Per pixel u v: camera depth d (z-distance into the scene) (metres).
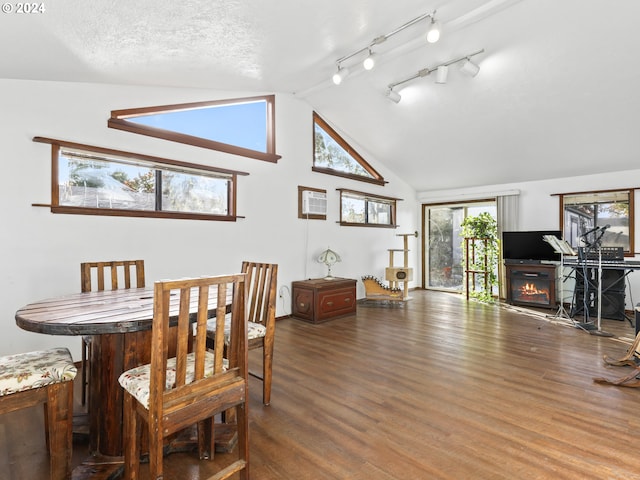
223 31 2.36
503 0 2.64
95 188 3.07
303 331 3.98
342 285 4.70
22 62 2.21
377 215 6.34
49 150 2.79
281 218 4.62
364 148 6.00
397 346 3.40
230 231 4.03
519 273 5.49
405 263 5.83
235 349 1.49
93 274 3.02
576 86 3.60
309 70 3.78
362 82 4.31
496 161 5.42
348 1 2.34
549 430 1.88
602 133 4.25
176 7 1.88
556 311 5.05
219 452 1.73
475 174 5.99
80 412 2.07
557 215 5.52
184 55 2.64
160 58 2.60
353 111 5.02
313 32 2.74
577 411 2.09
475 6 2.74
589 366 2.84
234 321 1.48
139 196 3.35
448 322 4.41
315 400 2.24
